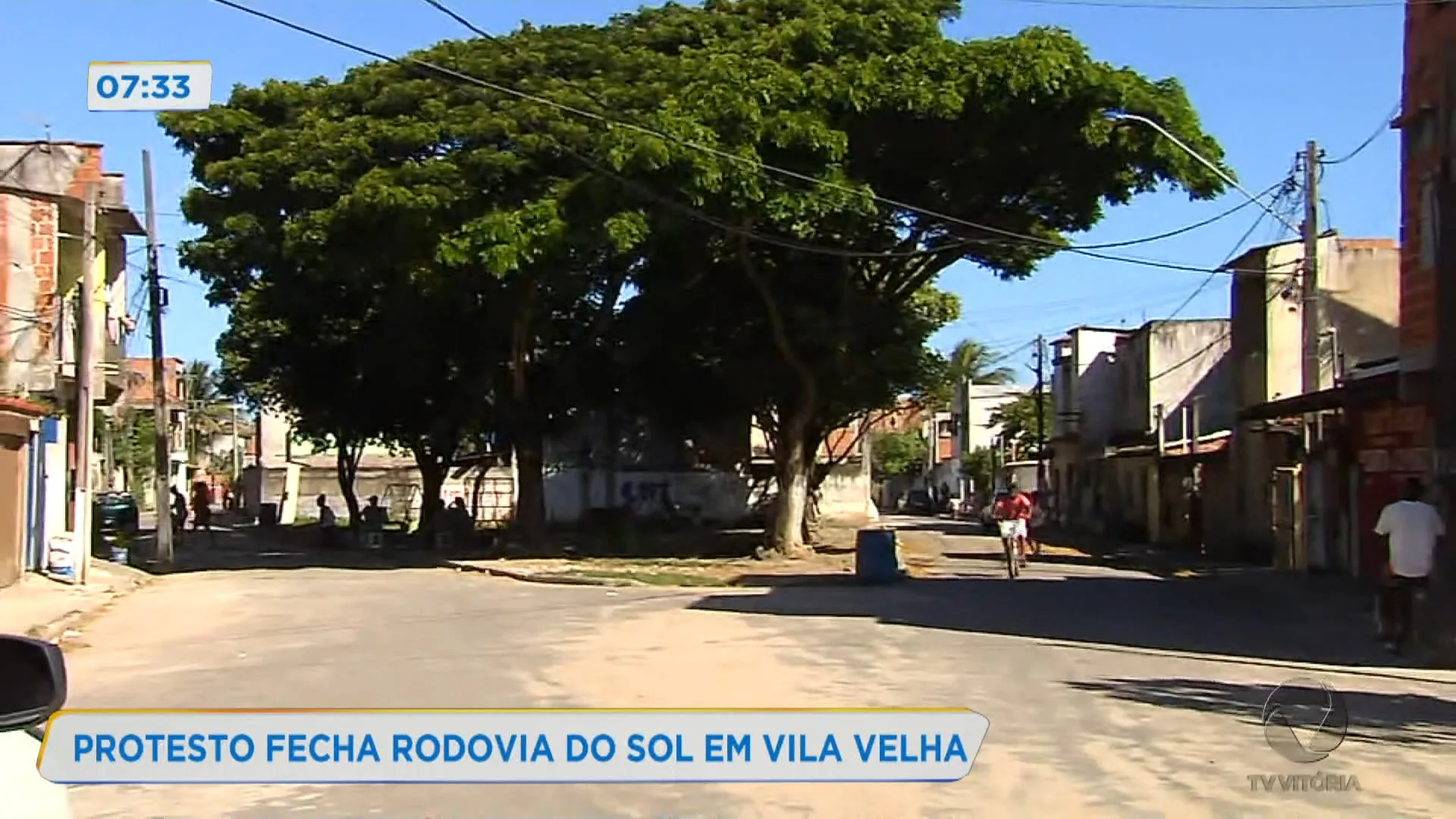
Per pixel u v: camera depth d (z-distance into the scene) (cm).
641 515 5319
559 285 3325
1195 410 4481
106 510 4500
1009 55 2711
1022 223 3198
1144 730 1087
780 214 2694
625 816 820
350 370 4034
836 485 6944
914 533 5641
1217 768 945
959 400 10100
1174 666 1480
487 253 2762
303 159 2991
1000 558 3775
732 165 2656
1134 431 5469
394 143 2948
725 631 1825
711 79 2759
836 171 2736
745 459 4994
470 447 4928
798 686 1310
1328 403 2367
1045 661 1507
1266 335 3553
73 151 2841
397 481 7012
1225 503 3956
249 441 10225
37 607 2108
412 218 2831
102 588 2438
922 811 826
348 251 2962
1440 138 1931
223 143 3244
